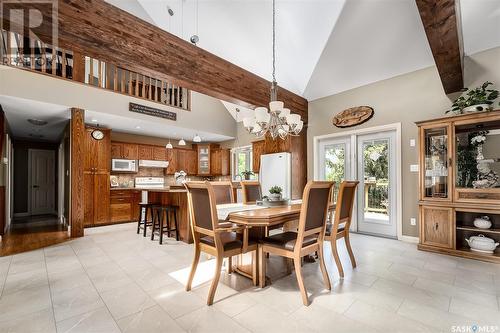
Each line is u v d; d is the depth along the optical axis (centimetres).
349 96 463
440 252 326
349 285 232
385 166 426
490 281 238
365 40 373
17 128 570
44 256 321
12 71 362
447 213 324
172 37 289
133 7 474
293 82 497
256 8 384
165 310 189
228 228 212
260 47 451
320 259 228
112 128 591
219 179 792
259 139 614
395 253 328
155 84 570
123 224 554
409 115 390
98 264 290
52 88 399
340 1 331
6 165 493
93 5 226
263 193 552
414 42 350
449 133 324
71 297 209
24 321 174
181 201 399
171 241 399
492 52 326
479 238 307
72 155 429
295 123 304
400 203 396
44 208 778
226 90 349
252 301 203
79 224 432
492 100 320
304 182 532
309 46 412
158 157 671
